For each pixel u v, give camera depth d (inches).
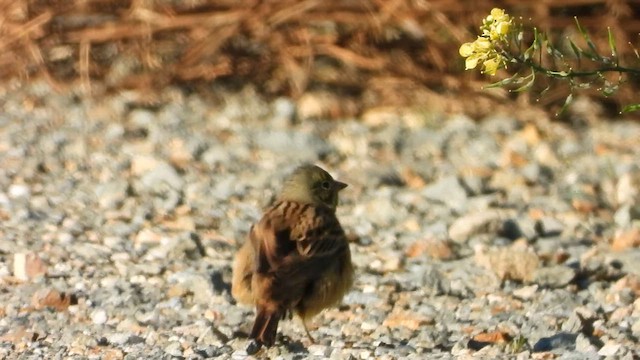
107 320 418.9
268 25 737.0
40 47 759.1
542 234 533.3
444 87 725.9
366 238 524.4
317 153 649.0
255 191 591.2
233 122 695.7
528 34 709.9
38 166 623.5
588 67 711.7
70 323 414.9
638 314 415.2
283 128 686.5
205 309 428.8
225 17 740.0
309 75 734.5
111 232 528.1
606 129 684.7
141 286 454.9
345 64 743.7
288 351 379.2
